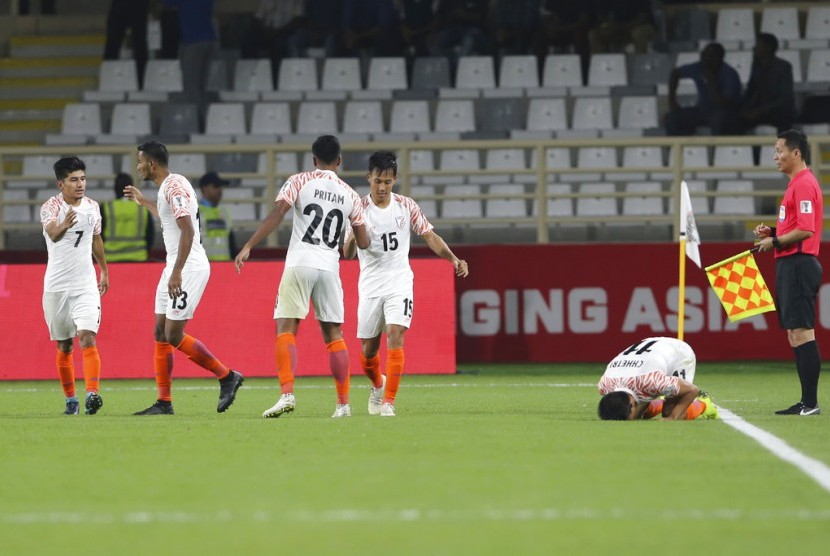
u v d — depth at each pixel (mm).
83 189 39656
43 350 55312
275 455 28141
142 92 83375
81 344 39844
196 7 84875
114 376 55719
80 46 91750
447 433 32125
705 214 70062
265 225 35562
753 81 75000
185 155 77625
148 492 23562
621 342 61781
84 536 19828
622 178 74500
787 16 88750
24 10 96062
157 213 39219
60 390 51375
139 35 85625
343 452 28547
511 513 21266
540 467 26047
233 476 25234
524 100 80312
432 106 80562
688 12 89562
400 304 37156
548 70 82750
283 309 36312
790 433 31609
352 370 56562
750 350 61781
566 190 73375
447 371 56406
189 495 23203
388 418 36500
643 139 64625
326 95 81750
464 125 79312
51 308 39625
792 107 74688
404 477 24906
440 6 85938
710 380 53062
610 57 82938
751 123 74312
